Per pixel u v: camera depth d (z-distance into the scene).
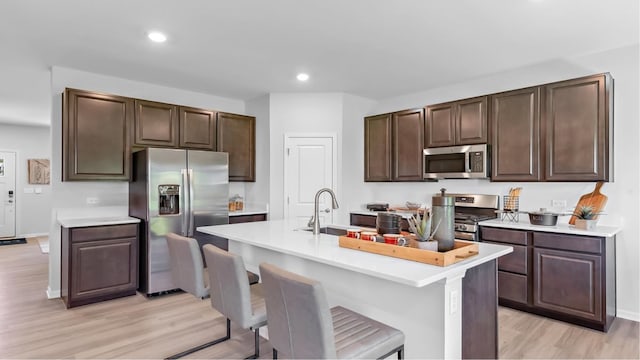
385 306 1.90
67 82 3.74
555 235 3.03
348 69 3.79
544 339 2.71
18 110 5.87
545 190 3.61
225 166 4.19
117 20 2.65
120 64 3.61
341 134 4.73
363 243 2.02
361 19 2.64
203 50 3.25
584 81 3.13
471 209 4.16
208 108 4.83
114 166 3.76
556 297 3.03
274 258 2.67
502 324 2.99
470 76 4.03
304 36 2.95
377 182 5.04
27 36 2.93
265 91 4.67
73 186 3.81
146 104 3.98
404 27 2.77
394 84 4.35
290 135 4.74
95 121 3.64
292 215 4.75
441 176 4.12
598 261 2.82
